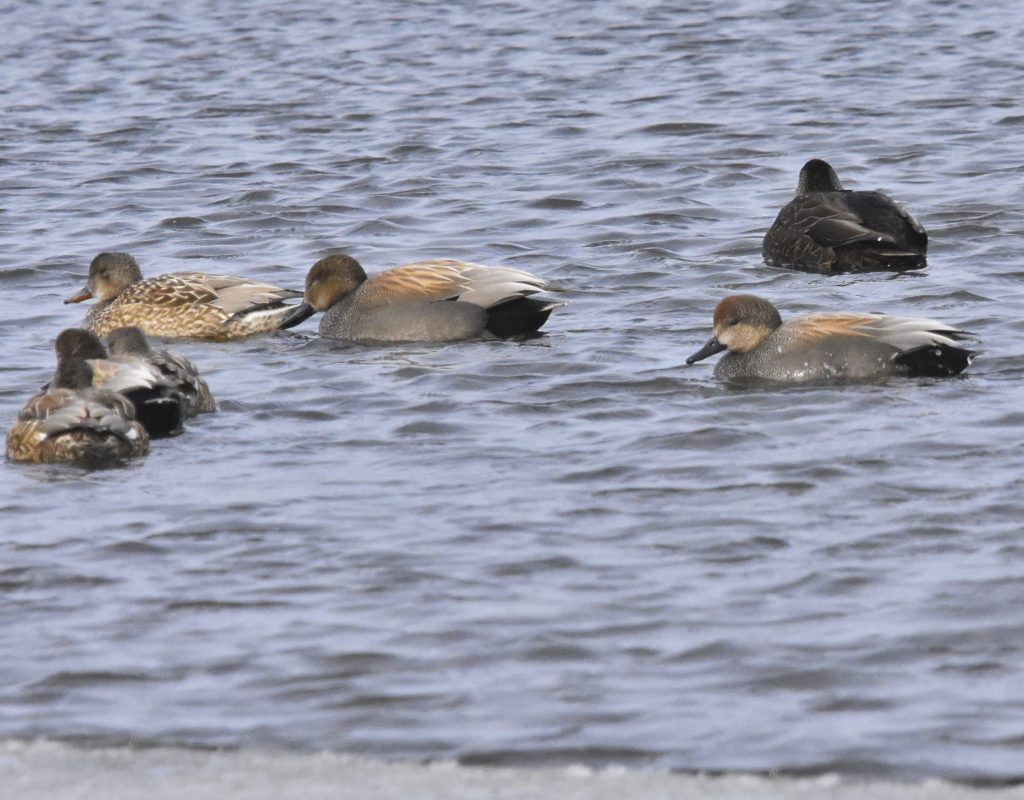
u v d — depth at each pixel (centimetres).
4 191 3784
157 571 1681
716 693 1416
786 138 4131
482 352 2536
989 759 1307
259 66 5300
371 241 3316
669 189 3672
